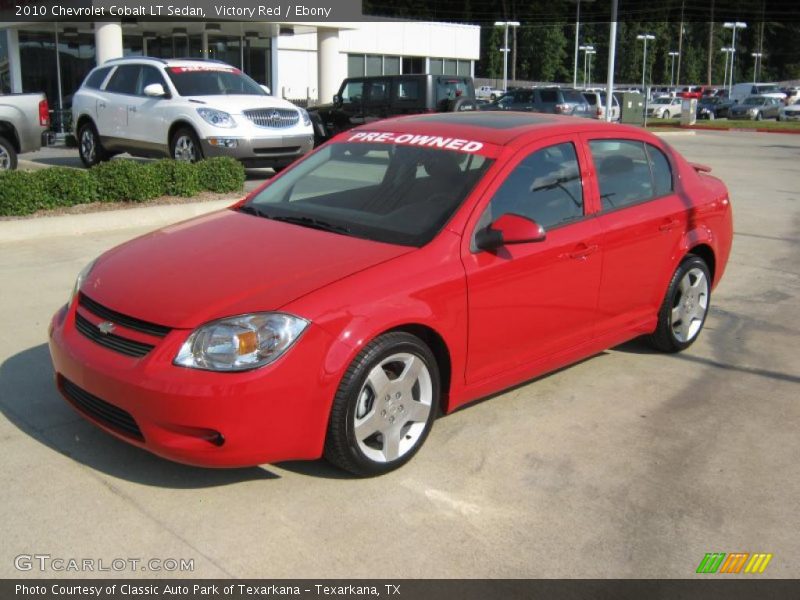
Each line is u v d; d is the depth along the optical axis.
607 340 5.09
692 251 5.75
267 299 3.51
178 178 10.45
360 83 20.25
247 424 3.36
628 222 4.97
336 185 4.71
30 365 5.04
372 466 3.77
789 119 46.00
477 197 4.22
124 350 3.55
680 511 3.69
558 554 3.33
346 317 3.54
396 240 4.07
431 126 4.98
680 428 4.56
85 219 8.90
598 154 4.99
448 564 3.22
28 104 12.15
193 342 3.38
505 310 4.24
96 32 19.08
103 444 4.06
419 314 3.77
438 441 4.27
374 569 3.17
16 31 21.80
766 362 5.70
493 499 3.71
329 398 3.52
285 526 3.43
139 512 3.48
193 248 4.12
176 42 23.91
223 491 3.68
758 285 7.87
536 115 5.31
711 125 38.50
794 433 4.55
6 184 8.66
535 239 3.99
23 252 7.91
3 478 3.71
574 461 4.11
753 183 15.47
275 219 4.50
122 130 13.54
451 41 37.59
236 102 12.51
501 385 4.42
